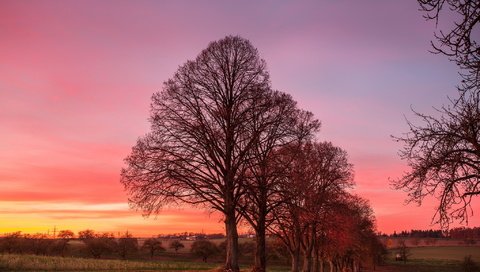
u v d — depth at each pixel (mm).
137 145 30953
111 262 75875
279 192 32094
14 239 125125
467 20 7691
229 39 32750
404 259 168125
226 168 31562
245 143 32312
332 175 40812
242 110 32188
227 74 32281
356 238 57156
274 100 32781
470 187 13672
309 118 35000
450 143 13383
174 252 148125
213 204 30891
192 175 30750
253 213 35219
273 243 49156
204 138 30938
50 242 129125
